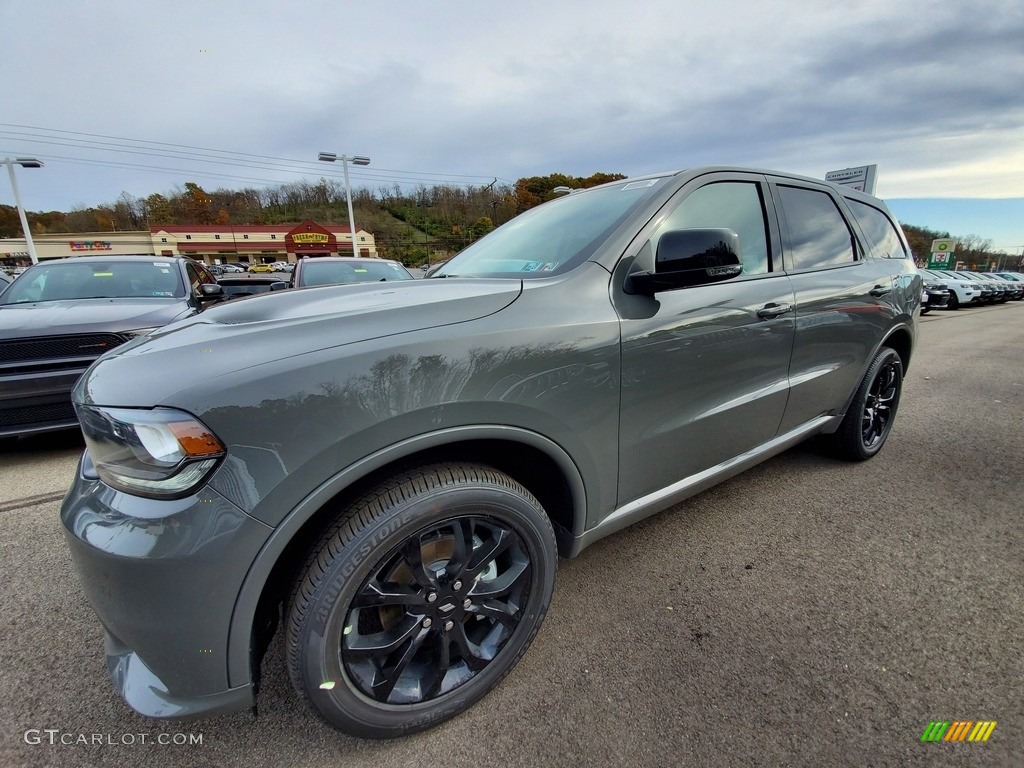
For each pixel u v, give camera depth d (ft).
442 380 4.30
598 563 7.47
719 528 8.39
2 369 11.12
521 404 4.73
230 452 3.63
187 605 3.70
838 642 5.85
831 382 9.02
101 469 3.86
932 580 6.95
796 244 8.32
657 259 5.51
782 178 8.46
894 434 12.98
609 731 4.80
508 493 4.83
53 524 8.89
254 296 6.17
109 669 4.33
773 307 7.30
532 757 4.58
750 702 5.07
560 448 5.17
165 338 4.57
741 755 4.52
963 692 5.12
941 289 59.47
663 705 5.06
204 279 19.83
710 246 5.55
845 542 7.94
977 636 5.89
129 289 16.15
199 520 3.60
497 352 4.60
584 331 5.19
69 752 4.69
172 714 3.95
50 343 11.44
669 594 6.75
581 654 5.74
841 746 4.58
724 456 7.30
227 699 4.04
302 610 4.09
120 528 3.65
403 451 4.20
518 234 7.94
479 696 5.08
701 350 6.33
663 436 6.20
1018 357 25.39
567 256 6.10
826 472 10.55
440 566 4.75
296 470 3.80
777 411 7.96
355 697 4.42
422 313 4.55
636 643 5.89
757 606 6.49
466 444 4.96
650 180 7.06
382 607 4.68
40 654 5.90
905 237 11.80
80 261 17.17
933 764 4.40
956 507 9.02
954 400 16.53
